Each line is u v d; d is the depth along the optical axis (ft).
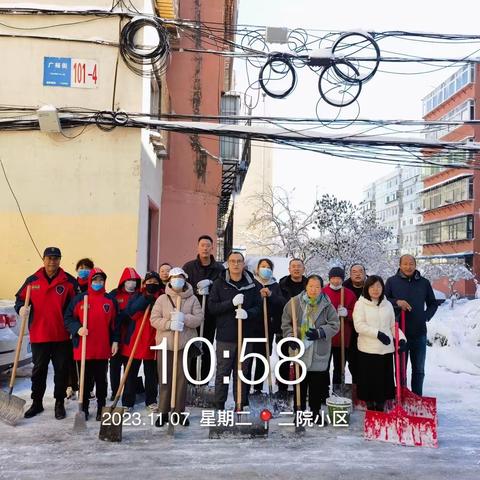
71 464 13.15
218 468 12.99
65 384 17.01
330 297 19.51
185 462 13.35
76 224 27.32
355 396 18.84
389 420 15.26
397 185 202.59
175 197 39.01
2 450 14.06
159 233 37.09
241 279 17.12
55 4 27.66
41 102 27.43
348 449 14.53
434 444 14.84
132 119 27.48
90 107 27.58
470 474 12.89
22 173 27.32
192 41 38.04
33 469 12.82
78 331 16.03
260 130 28.58
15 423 16.12
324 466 13.24
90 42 27.58
